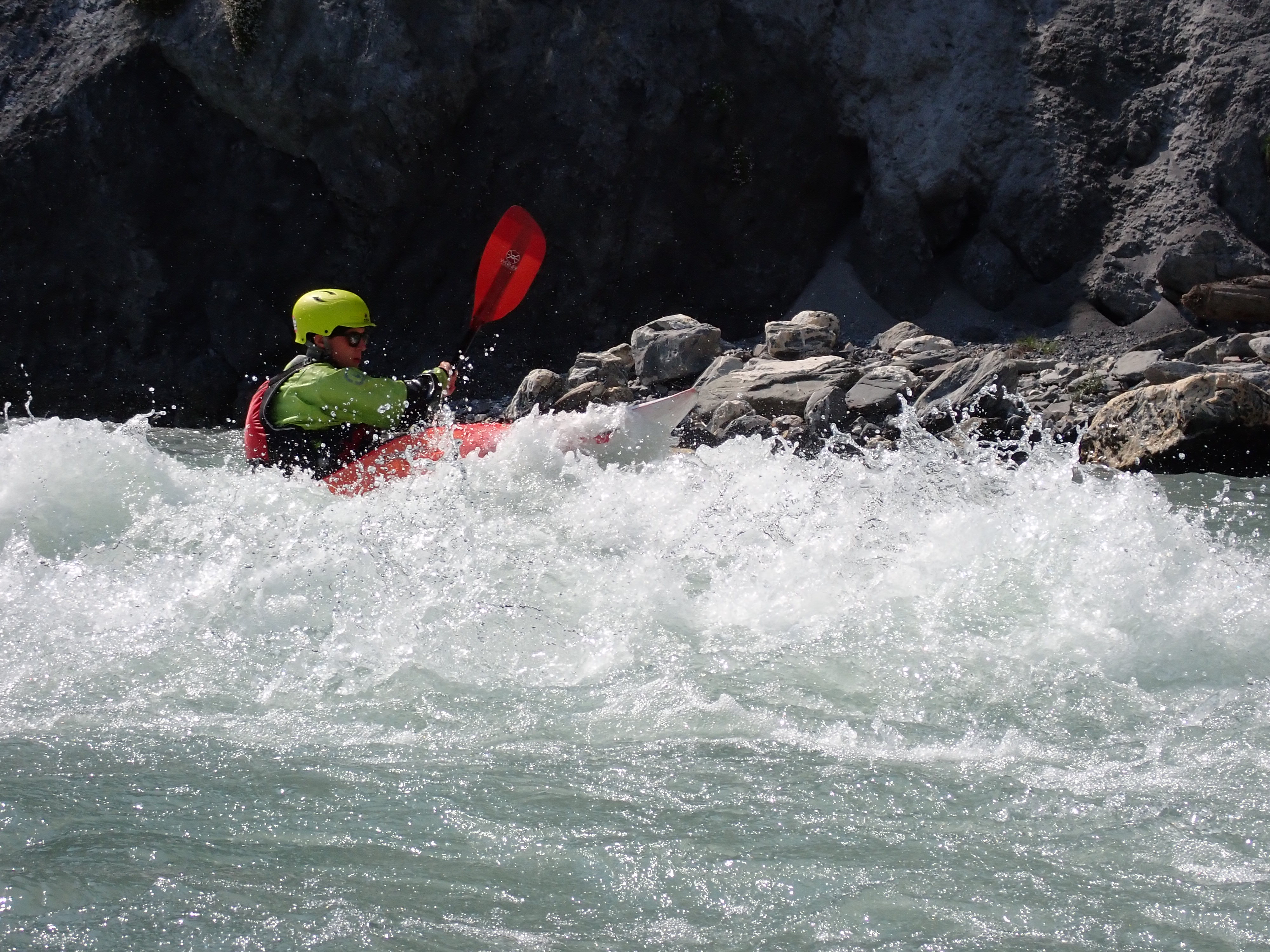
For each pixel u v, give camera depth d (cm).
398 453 1895
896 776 908
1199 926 694
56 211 4675
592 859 772
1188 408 2673
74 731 983
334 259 4744
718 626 1249
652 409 1966
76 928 675
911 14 4956
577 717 1035
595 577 1378
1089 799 866
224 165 4725
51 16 4878
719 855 780
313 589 1309
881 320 4838
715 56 4856
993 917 704
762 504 1599
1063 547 1354
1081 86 4753
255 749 953
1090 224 4672
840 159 5028
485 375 4731
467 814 836
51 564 1380
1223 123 4484
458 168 4762
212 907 702
